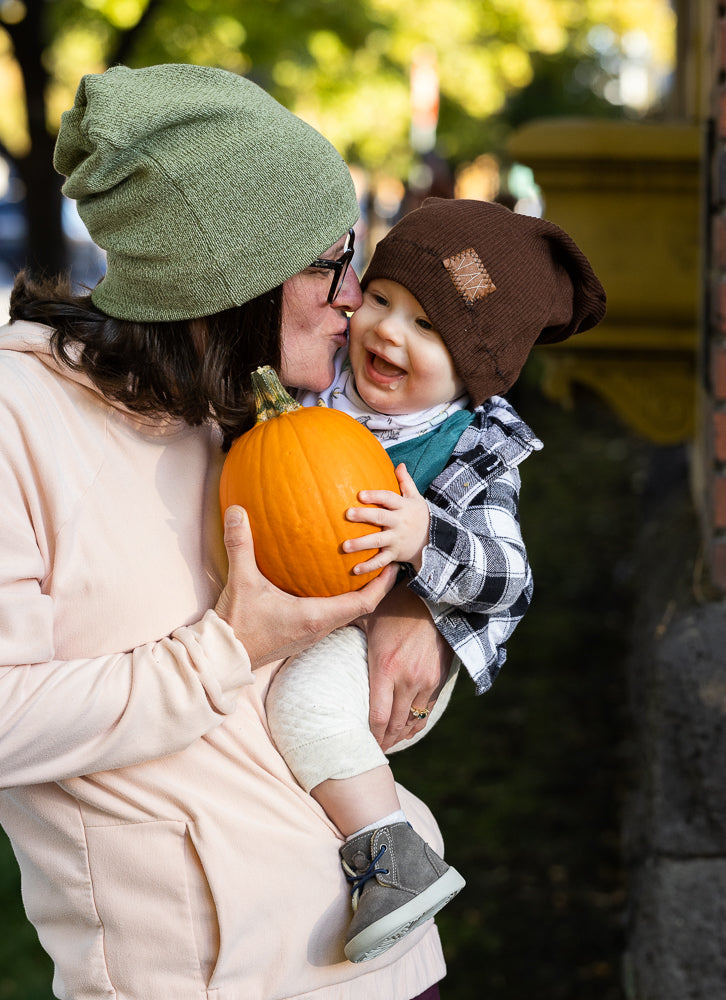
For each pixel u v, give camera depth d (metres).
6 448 1.68
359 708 1.92
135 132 1.68
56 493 1.70
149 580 1.75
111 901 1.76
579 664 6.06
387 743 2.02
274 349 1.85
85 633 1.72
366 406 2.16
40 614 1.65
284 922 1.79
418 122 10.77
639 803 3.61
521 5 11.91
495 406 2.15
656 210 4.21
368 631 2.01
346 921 1.85
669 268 4.23
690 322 4.26
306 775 1.84
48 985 3.61
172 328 1.78
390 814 1.86
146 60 9.32
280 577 1.82
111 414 1.80
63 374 1.78
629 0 13.48
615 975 3.68
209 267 1.71
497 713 5.57
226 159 1.71
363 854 1.83
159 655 1.69
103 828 1.75
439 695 2.10
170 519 1.80
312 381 1.98
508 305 2.03
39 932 1.85
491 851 4.40
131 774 1.74
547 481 9.92
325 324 1.94
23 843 1.82
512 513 2.04
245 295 1.74
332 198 1.80
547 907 4.06
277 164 1.74
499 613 2.03
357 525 1.81
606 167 4.18
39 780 1.65
